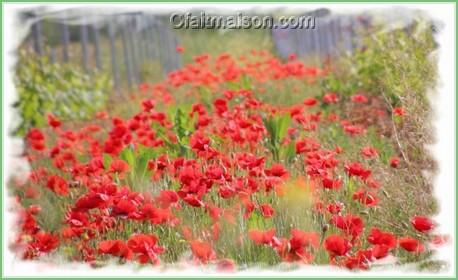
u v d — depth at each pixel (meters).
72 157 4.58
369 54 5.41
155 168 4.18
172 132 4.67
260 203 4.00
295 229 3.79
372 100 5.18
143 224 3.94
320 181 4.10
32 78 5.79
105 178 4.15
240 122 4.43
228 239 3.85
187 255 3.81
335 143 4.65
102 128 5.61
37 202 4.29
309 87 5.96
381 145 4.53
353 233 3.79
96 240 3.93
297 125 4.84
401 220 4.00
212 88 6.04
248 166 4.10
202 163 4.24
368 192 4.07
